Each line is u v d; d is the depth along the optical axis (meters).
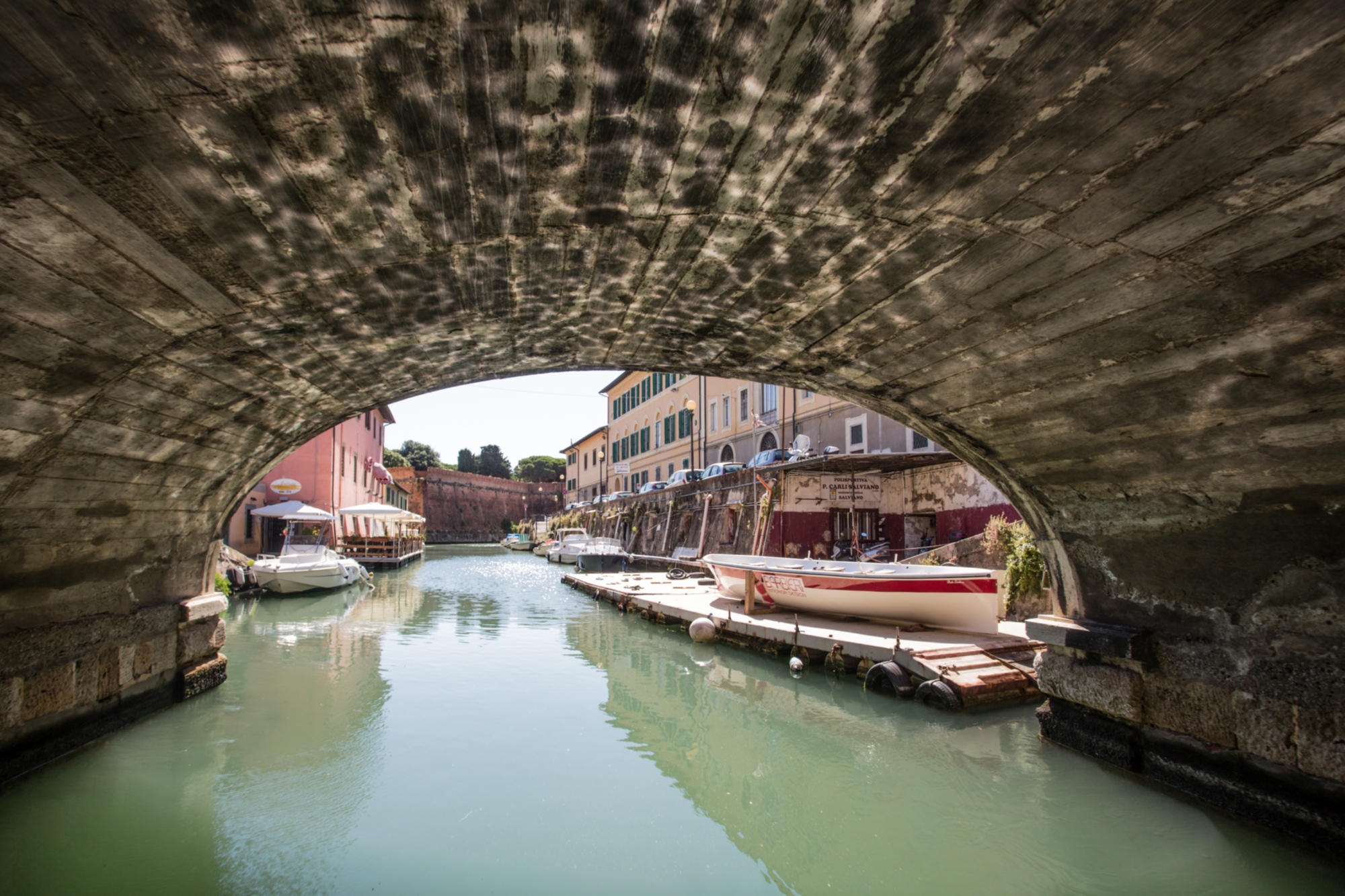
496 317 4.82
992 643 8.23
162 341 3.82
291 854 4.27
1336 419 3.56
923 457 13.59
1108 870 4.13
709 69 2.42
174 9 1.87
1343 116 2.30
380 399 6.46
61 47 1.91
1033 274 3.59
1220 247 3.03
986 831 4.61
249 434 5.94
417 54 2.22
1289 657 4.29
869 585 9.64
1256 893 3.85
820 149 2.87
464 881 3.98
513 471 81.00
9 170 2.32
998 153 2.79
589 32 2.22
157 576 6.74
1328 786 4.04
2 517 4.38
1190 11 2.04
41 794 4.95
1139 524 5.08
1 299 2.92
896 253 3.68
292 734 6.39
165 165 2.49
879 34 2.25
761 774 5.59
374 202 3.02
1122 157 2.69
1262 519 4.29
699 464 28.61
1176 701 4.94
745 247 3.79
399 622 13.45
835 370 5.68
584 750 6.09
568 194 3.18
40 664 5.22
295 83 2.24
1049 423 4.95
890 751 6.00
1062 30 2.17
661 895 3.88
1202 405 4.00
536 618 14.07
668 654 10.29
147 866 4.12
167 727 6.45
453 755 5.94
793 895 3.88
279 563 17.86
